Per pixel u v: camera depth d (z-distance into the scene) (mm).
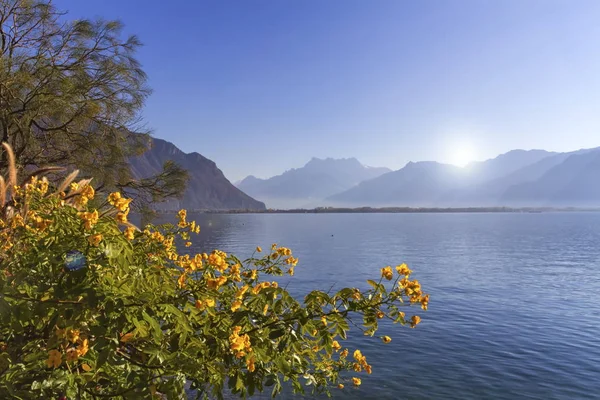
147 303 2396
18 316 2191
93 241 2320
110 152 9984
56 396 2354
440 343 20891
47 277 2320
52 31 9797
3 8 8984
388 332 22594
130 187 10375
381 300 2885
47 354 2367
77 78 9531
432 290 39000
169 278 2893
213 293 2729
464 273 51625
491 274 50688
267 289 2773
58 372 2238
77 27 9828
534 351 20000
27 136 8422
